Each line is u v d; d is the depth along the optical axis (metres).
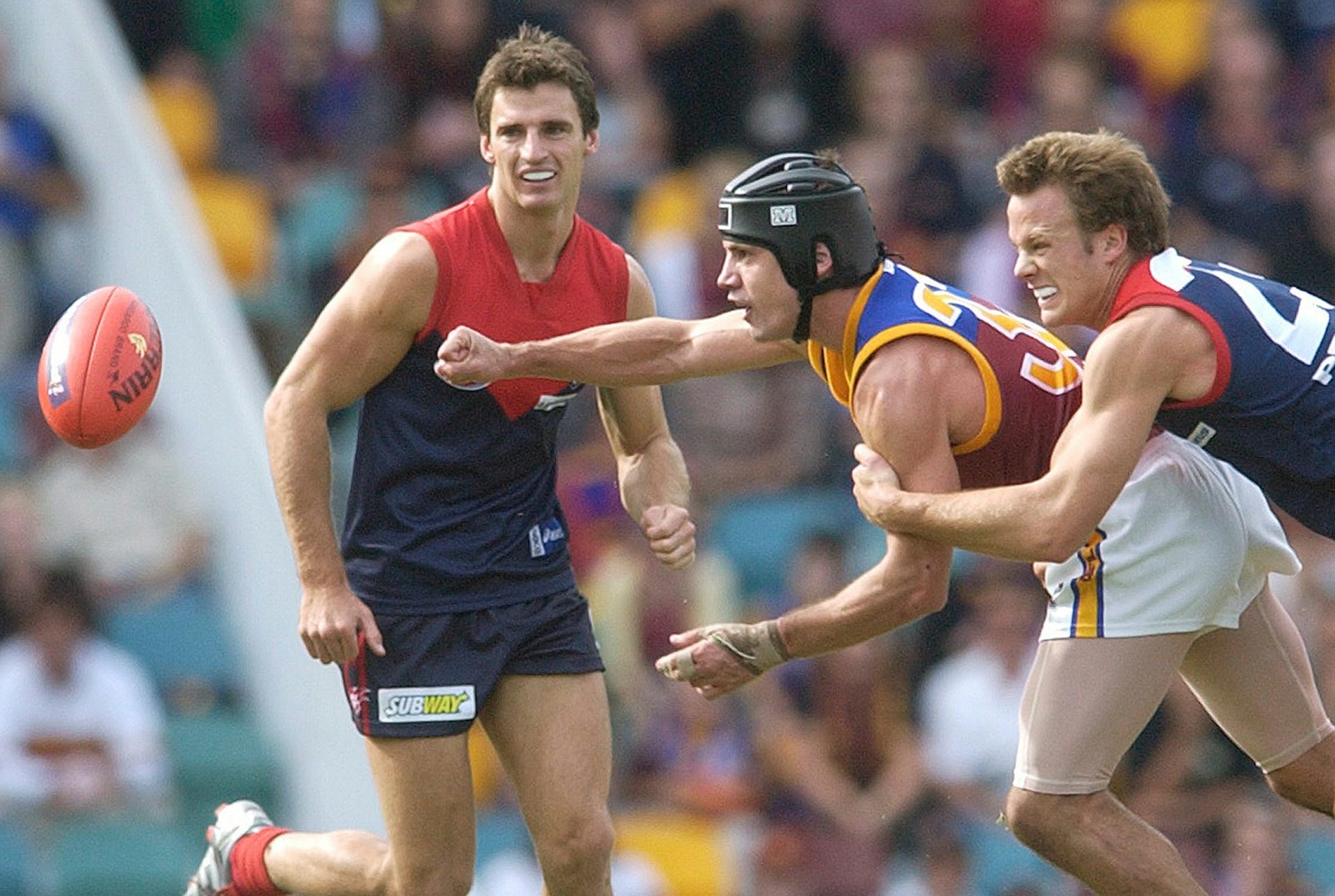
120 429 18.41
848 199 17.44
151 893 32.00
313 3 45.44
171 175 39.38
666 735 35.94
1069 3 48.19
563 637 19.05
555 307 18.78
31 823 32.03
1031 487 16.75
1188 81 47.97
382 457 18.80
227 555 36.12
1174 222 44.53
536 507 19.17
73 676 32.66
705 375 18.69
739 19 45.94
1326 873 33.59
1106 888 17.95
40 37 41.00
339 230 42.78
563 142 18.22
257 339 41.56
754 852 34.94
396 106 43.88
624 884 34.66
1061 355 17.97
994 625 35.28
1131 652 17.80
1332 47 49.72
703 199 42.56
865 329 17.50
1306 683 18.84
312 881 19.84
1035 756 18.06
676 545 19.36
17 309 38.56
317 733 33.38
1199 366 16.83
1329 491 17.50
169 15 47.25
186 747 34.06
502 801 36.19
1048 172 17.39
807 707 35.84
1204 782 33.94
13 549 34.12
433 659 18.78
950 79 47.47
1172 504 17.75
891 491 17.27
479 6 44.03
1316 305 17.48
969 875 34.00
